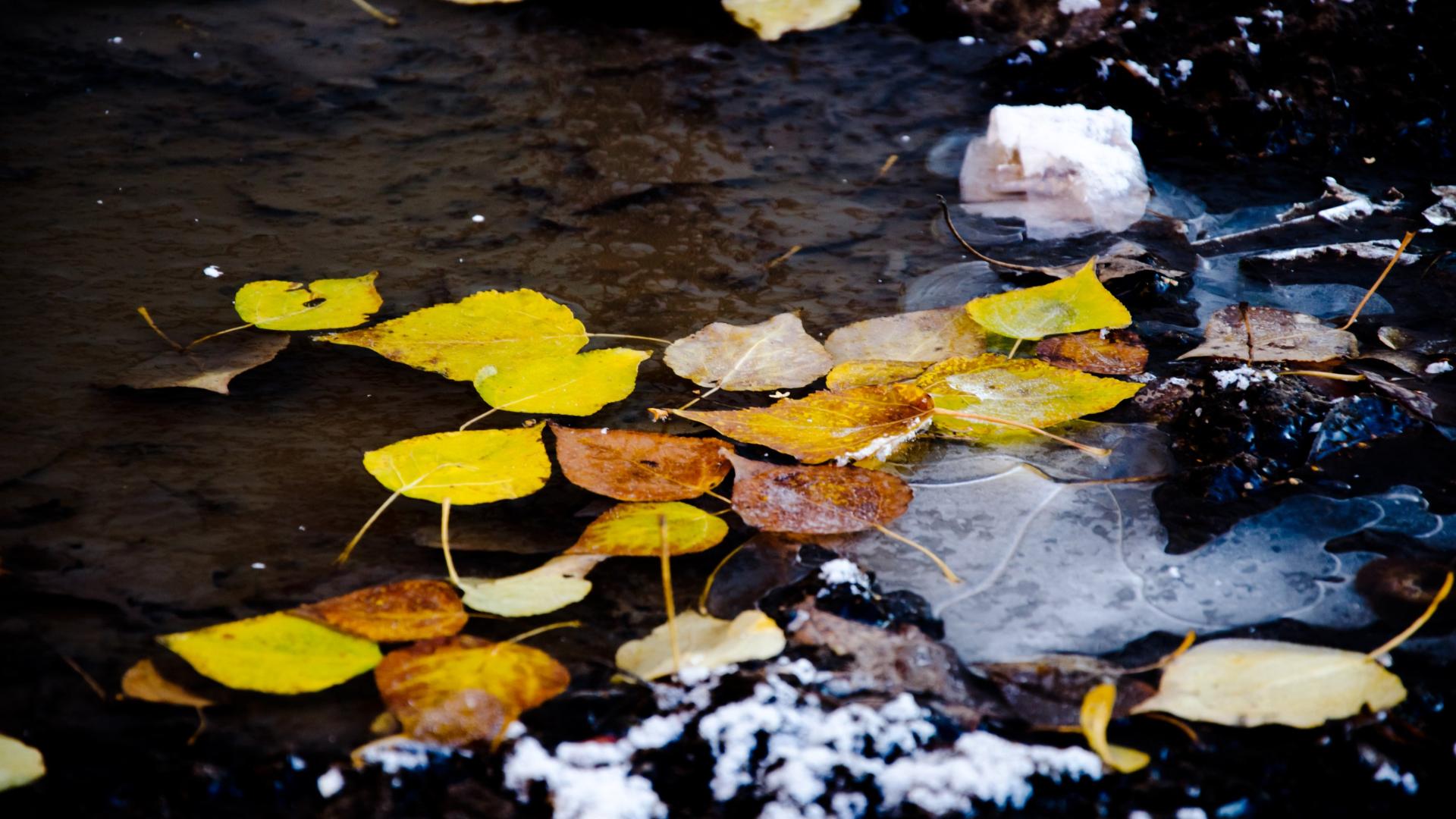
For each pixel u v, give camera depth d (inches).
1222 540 55.2
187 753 52.9
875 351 58.4
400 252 61.0
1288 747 52.9
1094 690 53.1
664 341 58.9
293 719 53.3
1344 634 54.1
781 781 52.6
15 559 55.0
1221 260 60.9
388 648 53.9
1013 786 52.6
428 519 55.7
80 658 53.9
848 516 55.4
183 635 53.6
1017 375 57.6
